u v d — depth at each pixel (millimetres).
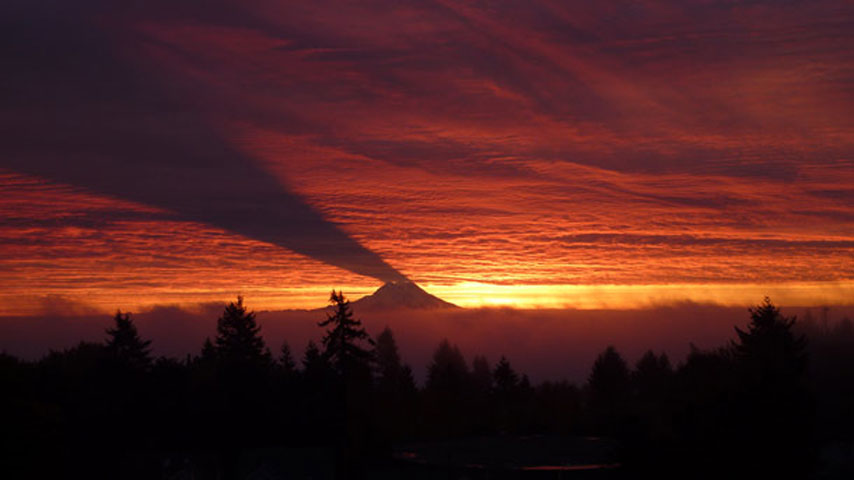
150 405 72062
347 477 61531
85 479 66312
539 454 61281
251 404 70938
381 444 65188
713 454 47438
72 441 66625
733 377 54562
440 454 63344
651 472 49938
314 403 70812
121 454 69312
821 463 52594
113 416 69812
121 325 74750
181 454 70312
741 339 75062
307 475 64500
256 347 74938
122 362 72875
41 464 50812
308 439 72250
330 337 62625
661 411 54375
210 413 70062
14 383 51031
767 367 51219
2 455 48094
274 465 67375
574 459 59125
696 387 56875
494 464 58188
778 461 47250
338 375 62812
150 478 67188
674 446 49188
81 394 69938
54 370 71688
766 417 47812
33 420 50281
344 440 62031
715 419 48562
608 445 64312
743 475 46844
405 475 60875
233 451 69438
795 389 51000
